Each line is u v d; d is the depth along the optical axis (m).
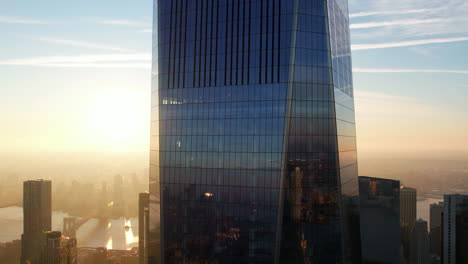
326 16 113.19
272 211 112.12
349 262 118.62
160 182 128.50
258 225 113.62
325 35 112.94
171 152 127.06
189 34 125.50
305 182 111.19
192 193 123.00
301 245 110.88
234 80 117.94
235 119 117.44
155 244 132.38
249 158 115.25
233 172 117.25
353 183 129.88
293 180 111.12
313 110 111.88
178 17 127.69
